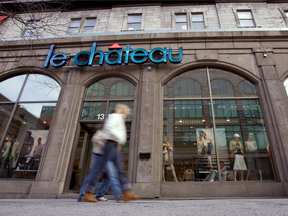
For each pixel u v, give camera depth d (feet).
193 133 26.03
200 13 36.88
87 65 29.76
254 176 23.30
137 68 29.86
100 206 10.34
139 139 24.75
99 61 29.53
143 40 31.37
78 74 29.94
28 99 29.94
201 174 23.73
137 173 23.02
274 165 23.38
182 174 23.91
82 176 25.94
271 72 27.66
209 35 30.68
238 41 30.45
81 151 26.91
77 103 28.37
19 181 24.06
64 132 25.75
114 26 36.40
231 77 29.17
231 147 24.86
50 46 32.55
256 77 27.94
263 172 23.39
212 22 35.35
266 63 28.32
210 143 25.25
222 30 32.12
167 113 27.48
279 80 27.20
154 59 28.94
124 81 30.04
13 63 31.94
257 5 36.40
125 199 10.62
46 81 30.86
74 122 27.09
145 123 25.58
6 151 26.76
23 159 26.03
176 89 28.99
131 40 31.45
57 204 10.82
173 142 25.66
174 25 35.78
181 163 24.48
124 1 38.86
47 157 24.39
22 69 31.48
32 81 31.17
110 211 9.24
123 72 29.78
